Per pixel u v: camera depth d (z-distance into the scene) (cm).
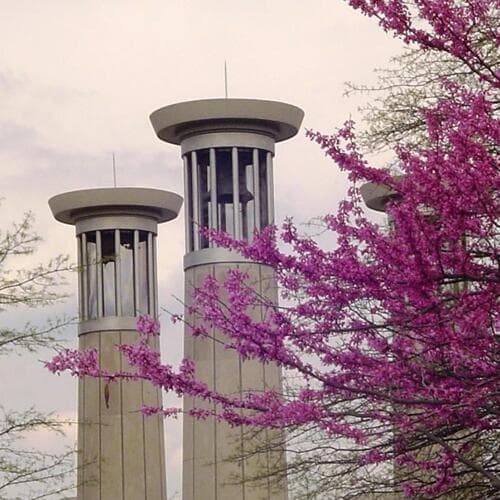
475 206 1089
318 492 1319
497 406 1162
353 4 1156
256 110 3888
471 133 1099
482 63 1166
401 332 1145
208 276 1184
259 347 1151
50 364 1218
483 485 1285
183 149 3981
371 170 1145
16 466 2362
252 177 3959
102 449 4556
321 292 1145
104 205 4641
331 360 1155
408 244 1091
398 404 1158
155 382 1184
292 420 1162
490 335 1108
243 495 3634
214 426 3712
